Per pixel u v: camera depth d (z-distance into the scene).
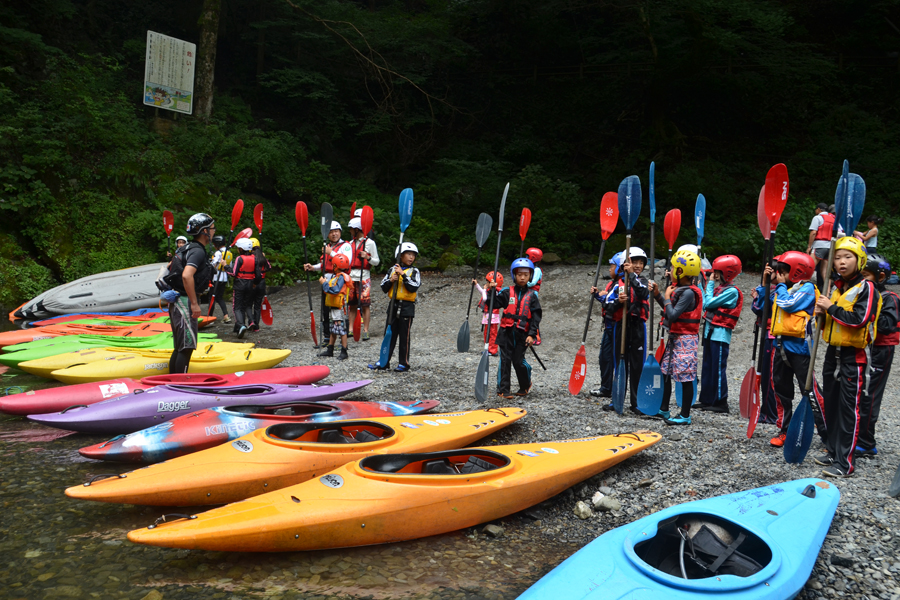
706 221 16.55
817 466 4.25
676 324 5.32
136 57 18.33
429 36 21.27
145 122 15.86
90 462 4.50
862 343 3.95
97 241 12.84
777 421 4.77
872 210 15.75
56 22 16.56
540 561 3.24
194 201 14.37
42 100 14.00
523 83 23.56
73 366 6.43
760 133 20.88
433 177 20.36
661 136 19.78
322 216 8.38
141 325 8.86
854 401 4.02
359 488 3.25
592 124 22.06
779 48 19.31
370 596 2.85
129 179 13.80
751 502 3.17
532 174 17.02
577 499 3.99
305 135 19.75
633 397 5.77
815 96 20.83
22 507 3.73
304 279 14.24
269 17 20.44
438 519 3.32
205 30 16.75
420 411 5.17
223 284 10.54
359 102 21.41
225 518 2.96
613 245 15.58
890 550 3.11
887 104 20.56
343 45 20.81
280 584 2.93
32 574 2.97
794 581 2.54
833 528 3.32
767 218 4.61
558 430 5.14
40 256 12.46
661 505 3.84
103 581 2.92
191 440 4.22
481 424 4.71
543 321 10.62
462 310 11.48
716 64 20.83
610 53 22.28
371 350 8.72
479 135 22.77
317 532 3.07
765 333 4.75
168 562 3.11
